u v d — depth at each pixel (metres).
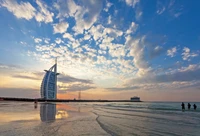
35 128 13.91
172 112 36.66
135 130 14.43
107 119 22.66
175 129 15.04
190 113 33.44
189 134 12.85
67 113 31.44
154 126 16.64
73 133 12.44
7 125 15.38
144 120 21.69
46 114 27.19
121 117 25.56
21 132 12.20
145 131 14.01
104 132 13.04
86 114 30.22
